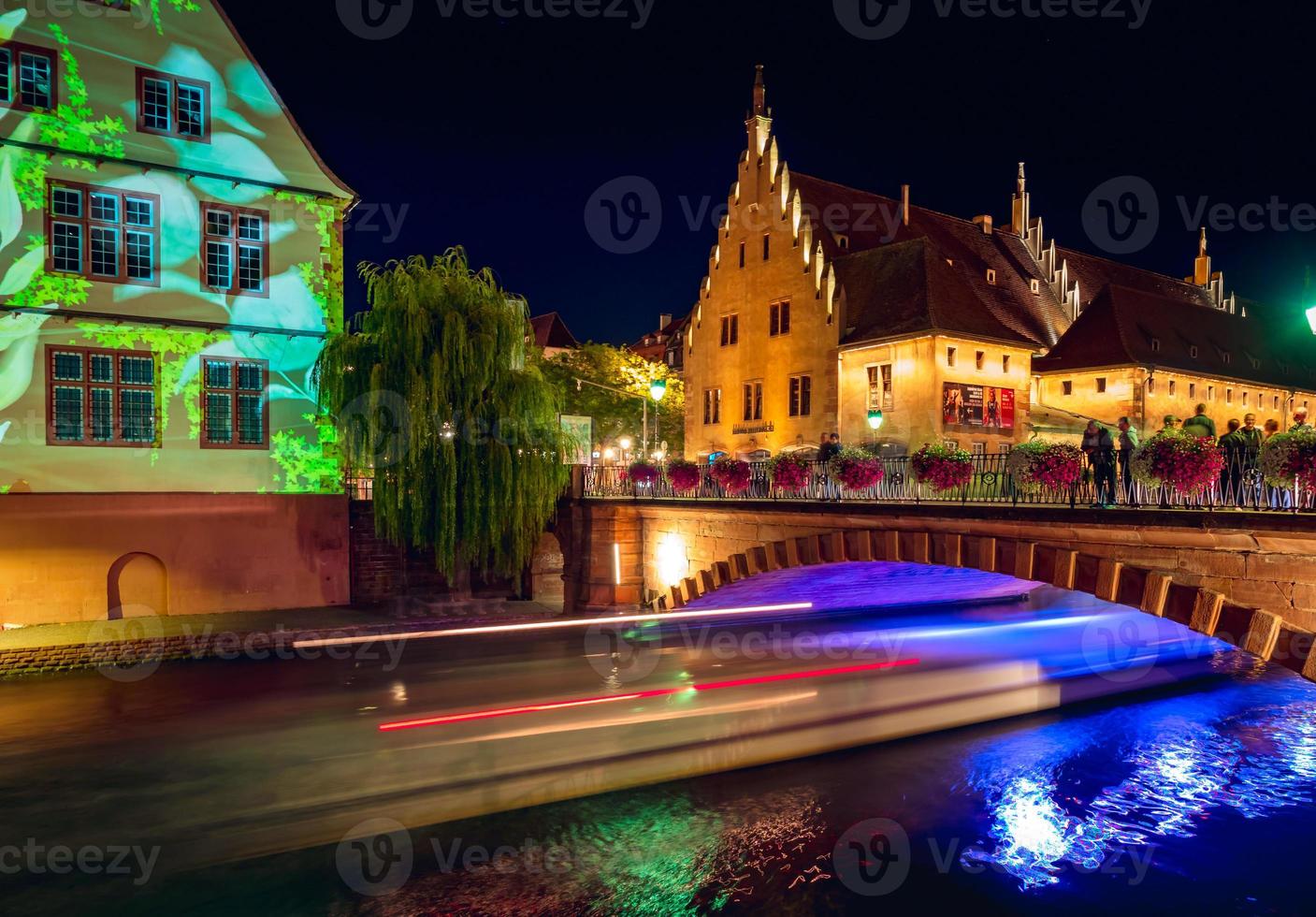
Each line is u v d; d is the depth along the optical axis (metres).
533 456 25.69
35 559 21.22
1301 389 47.62
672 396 53.25
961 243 48.53
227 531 23.61
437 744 16.03
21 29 21.19
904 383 34.06
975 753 16.86
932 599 29.94
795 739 17.23
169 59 23.02
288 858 12.07
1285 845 12.87
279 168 24.44
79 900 10.98
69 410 21.70
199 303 23.25
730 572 22.14
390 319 24.33
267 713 17.28
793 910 11.02
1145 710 20.25
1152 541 12.09
